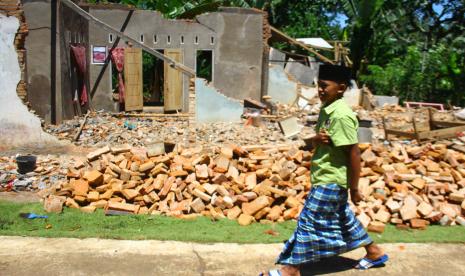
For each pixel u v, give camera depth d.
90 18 11.97
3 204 6.35
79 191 6.24
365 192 6.22
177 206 6.09
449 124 10.90
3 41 9.56
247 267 4.36
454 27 26.91
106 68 16.34
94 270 4.22
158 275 4.16
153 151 6.96
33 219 5.70
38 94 12.13
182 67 13.51
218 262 4.45
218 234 5.19
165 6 20.30
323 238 3.87
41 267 4.25
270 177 6.39
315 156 3.91
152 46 16.81
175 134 12.55
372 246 4.24
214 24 17.25
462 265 4.50
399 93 23.72
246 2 23.34
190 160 6.80
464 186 6.57
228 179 6.39
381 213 5.79
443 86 23.89
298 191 6.37
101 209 6.12
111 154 7.17
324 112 3.81
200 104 14.27
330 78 3.75
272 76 19.17
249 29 17.56
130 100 16.44
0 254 4.52
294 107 18.41
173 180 6.35
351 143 3.67
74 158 9.02
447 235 5.32
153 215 5.93
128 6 16.41
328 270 4.28
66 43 12.92
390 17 27.53
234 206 6.01
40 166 8.02
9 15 9.54
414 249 4.87
